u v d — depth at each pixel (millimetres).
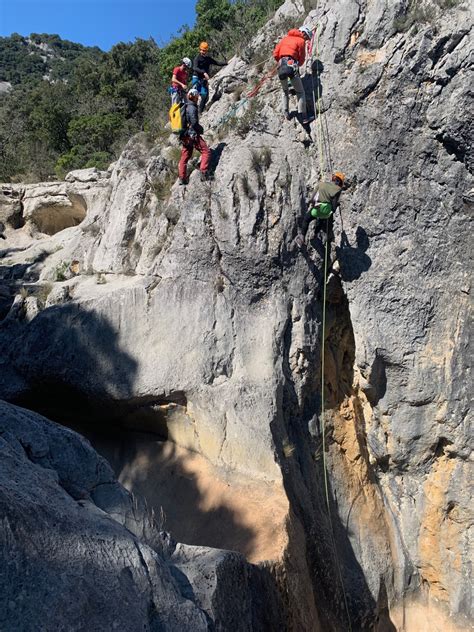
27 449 5711
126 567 4727
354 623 9531
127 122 25922
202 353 9422
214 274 9656
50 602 4078
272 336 9469
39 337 9781
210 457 9148
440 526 10281
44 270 12711
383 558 10195
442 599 10422
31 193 16797
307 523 9086
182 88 9883
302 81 9898
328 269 9938
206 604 5410
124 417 9727
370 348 9641
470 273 9336
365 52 9391
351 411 10500
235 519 8281
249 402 9117
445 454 10086
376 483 10727
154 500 8984
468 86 8414
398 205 9344
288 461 9172
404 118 9031
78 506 5133
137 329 9602
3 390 9852
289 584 7547
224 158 9867
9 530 4148
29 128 30141
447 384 9633
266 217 9508
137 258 10750
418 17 8781
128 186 11289
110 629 4285
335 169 9609
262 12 18125
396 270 9461
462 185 9070
